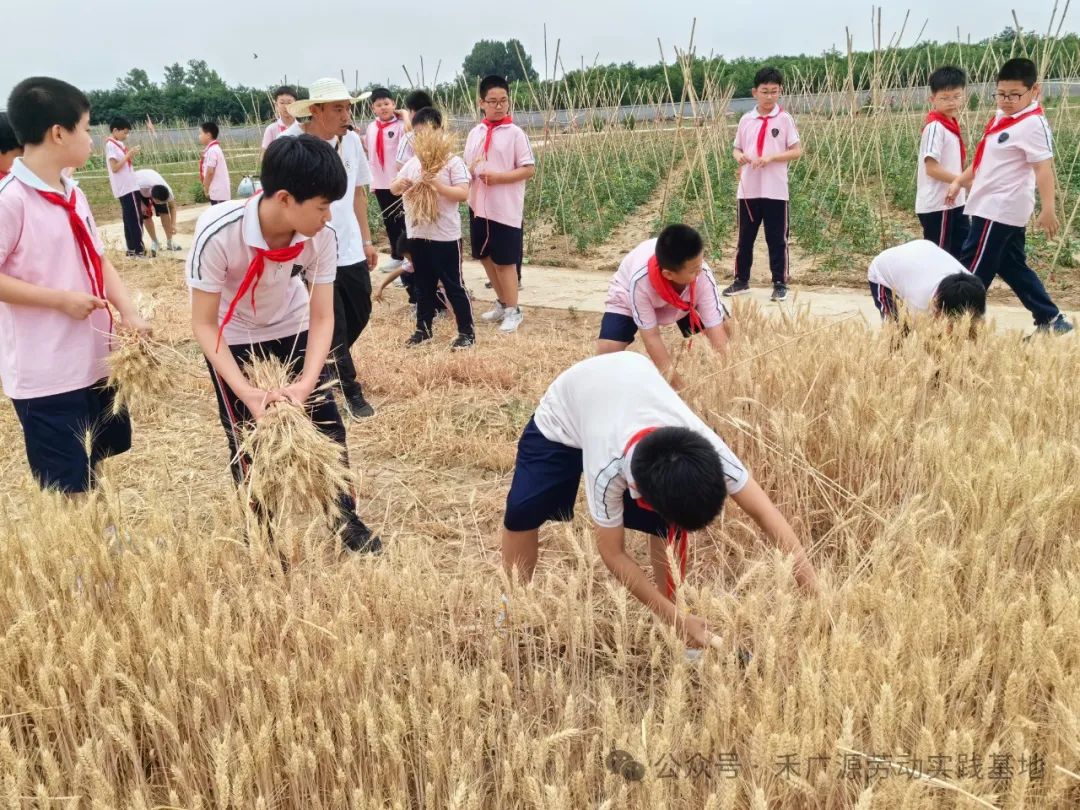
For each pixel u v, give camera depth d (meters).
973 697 2.52
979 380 4.34
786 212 8.93
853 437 3.84
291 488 3.18
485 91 7.73
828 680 2.31
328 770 2.49
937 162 8.05
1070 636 2.39
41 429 3.63
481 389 6.50
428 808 2.21
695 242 4.22
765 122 8.76
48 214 3.46
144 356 3.68
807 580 2.80
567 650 2.93
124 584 2.97
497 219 7.86
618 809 2.23
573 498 3.44
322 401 3.96
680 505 2.37
